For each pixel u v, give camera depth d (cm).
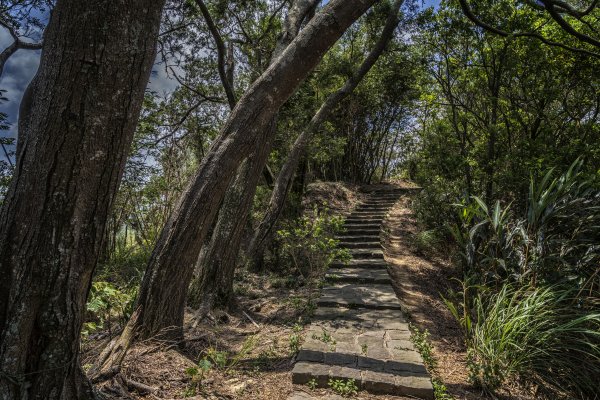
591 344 334
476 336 378
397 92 1342
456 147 705
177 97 898
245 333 436
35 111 168
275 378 318
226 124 378
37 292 165
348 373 315
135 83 175
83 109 164
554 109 716
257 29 952
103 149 170
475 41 661
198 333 410
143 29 175
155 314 346
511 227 504
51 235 164
